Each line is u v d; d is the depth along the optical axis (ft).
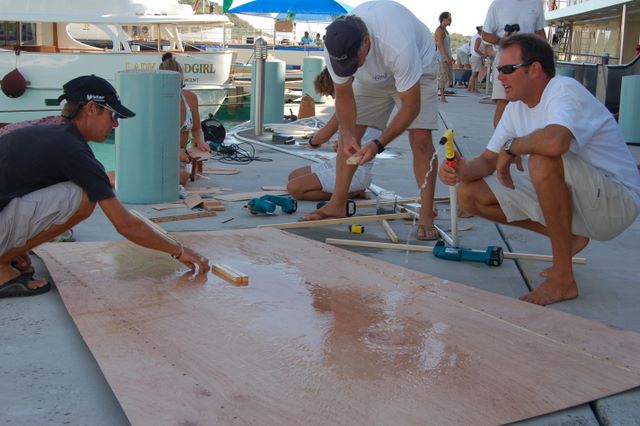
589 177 12.16
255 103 36.86
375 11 15.12
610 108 45.75
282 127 35.91
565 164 12.11
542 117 12.31
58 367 9.37
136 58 54.85
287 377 8.82
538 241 17.11
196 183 23.34
